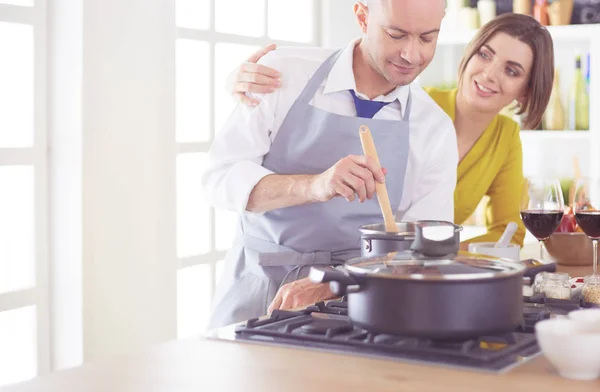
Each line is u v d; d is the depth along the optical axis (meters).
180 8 3.44
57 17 2.87
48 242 2.93
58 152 2.90
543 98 2.93
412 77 2.07
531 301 1.62
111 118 2.96
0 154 2.78
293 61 2.25
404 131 2.22
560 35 4.01
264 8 3.93
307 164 2.21
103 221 2.95
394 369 1.21
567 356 1.15
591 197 2.11
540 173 4.25
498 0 4.20
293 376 1.17
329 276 1.27
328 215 2.18
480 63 2.91
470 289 1.24
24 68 2.86
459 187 3.03
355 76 2.21
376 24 2.03
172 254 3.25
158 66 3.15
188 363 1.26
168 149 3.21
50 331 2.95
